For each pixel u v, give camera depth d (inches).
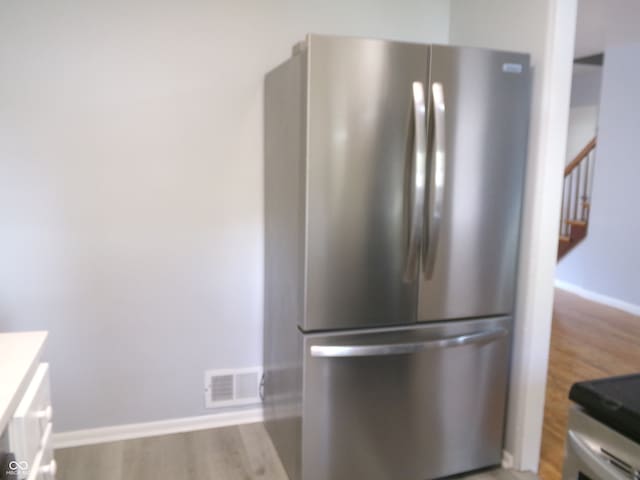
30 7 83.0
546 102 80.7
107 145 89.6
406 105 74.5
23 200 87.2
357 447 80.3
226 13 92.0
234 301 100.3
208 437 98.8
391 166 75.2
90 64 86.8
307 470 78.4
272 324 94.3
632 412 41.2
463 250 81.8
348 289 76.1
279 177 86.4
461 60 76.5
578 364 137.9
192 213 95.5
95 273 92.3
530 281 85.0
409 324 80.7
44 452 52.4
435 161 76.3
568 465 47.0
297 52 80.9
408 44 73.2
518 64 80.1
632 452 40.5
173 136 92.5
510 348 89.9
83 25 85.6
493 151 81.0
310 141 71.2
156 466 89.1
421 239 78.5
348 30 99.3
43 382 52.9
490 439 88.9
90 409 95.8
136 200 92.4
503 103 80.3
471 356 84.5
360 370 78.2
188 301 97.8
